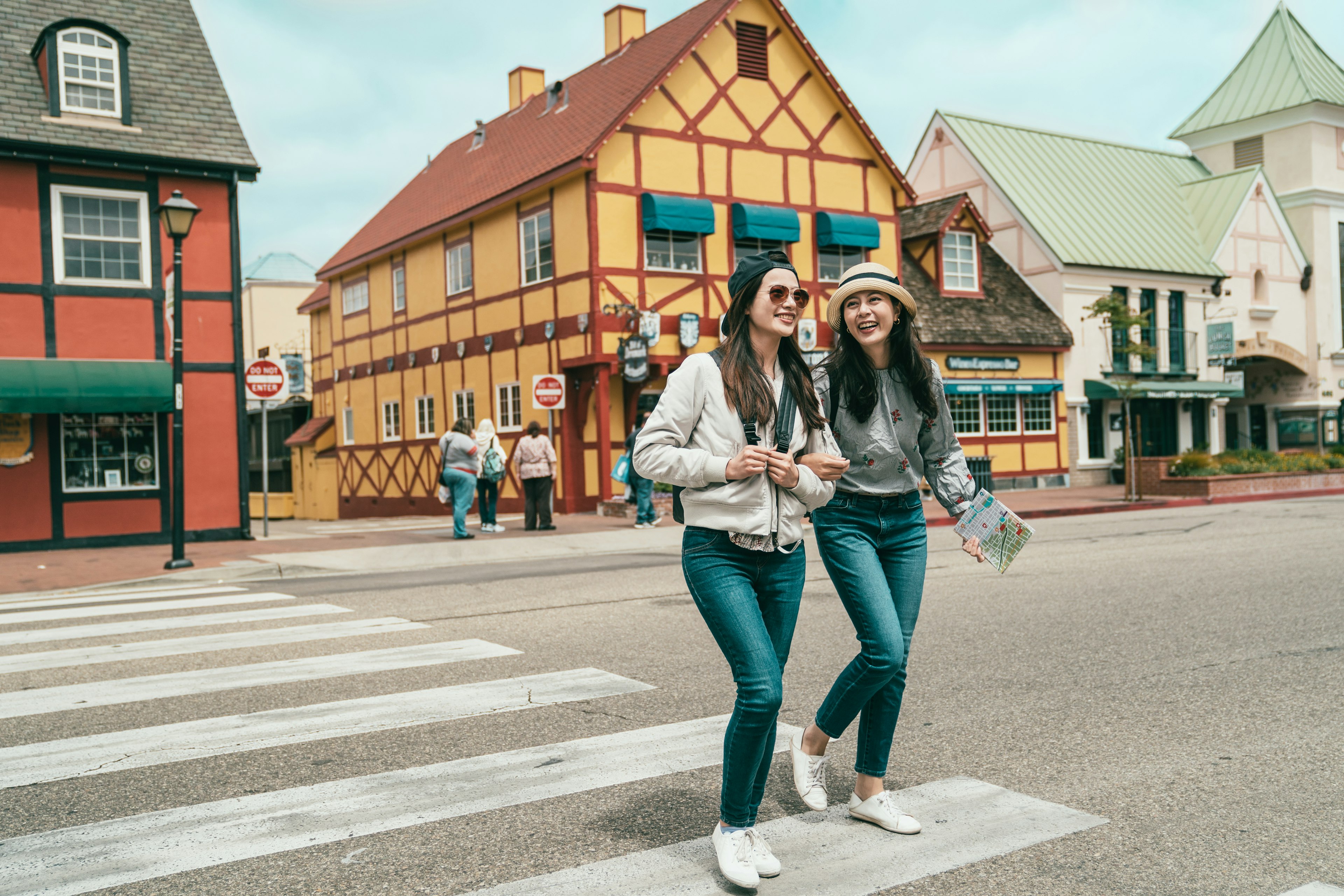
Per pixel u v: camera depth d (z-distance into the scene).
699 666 5.98
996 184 27.83
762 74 20.91
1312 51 34.34
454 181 25.48
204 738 4.64
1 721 4.96
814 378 3.43
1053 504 19.70
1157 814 3.57
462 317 23.45
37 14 16.02
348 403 29.66
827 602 8.34
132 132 15.64
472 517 21.22
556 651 6.50
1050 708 4.99
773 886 3.02
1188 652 6.18
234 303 16.23
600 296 18.89
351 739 4.59
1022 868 3.13
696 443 3.03
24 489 14.85
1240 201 30.28
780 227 20.58
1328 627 6.82
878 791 3.52
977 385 24.44
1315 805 3.64
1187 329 28.73
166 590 10.11
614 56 23.19
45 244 15.12
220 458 16.05
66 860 3.27
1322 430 31.92
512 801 3.77
